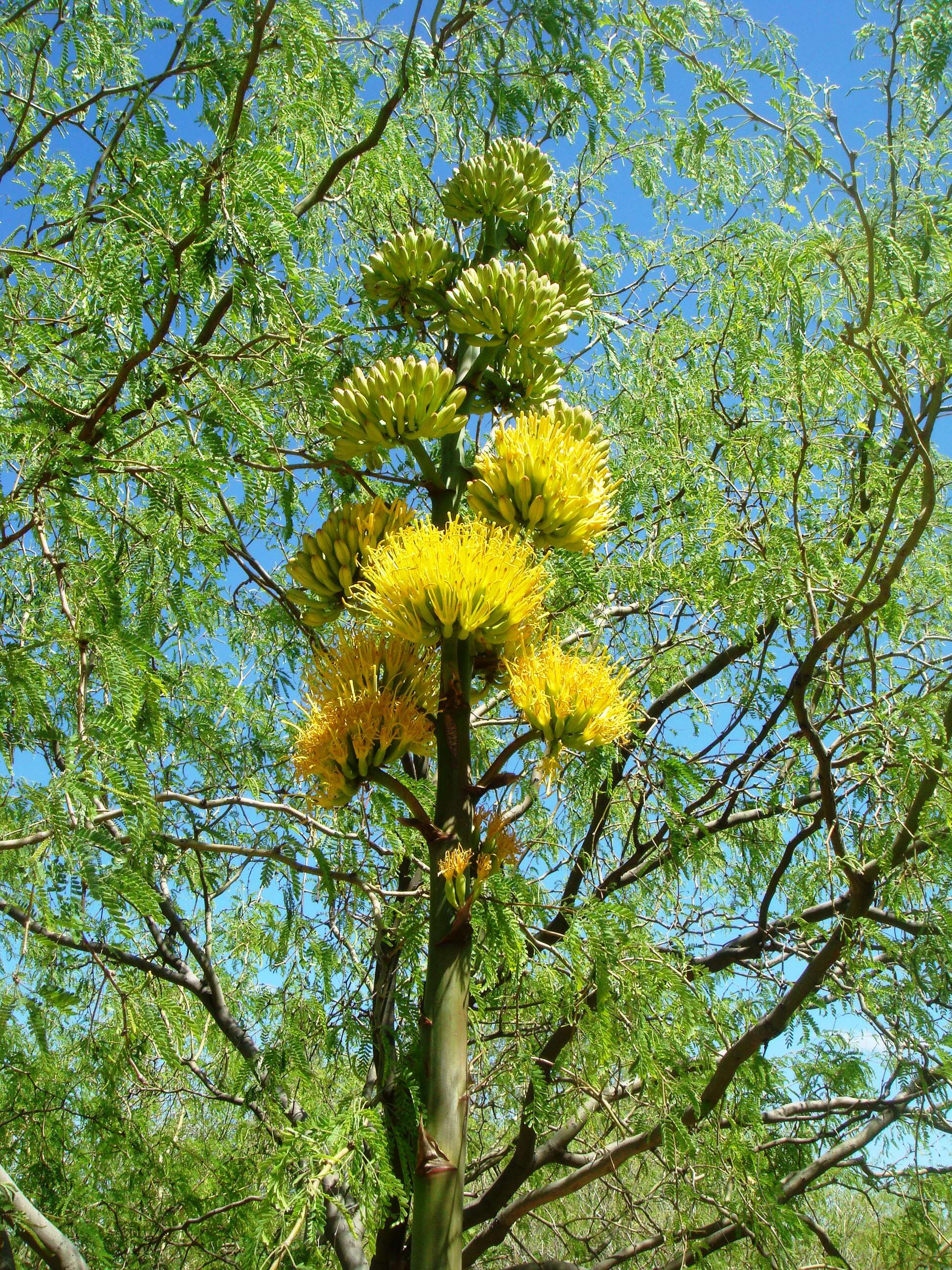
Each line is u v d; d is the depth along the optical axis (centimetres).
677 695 468
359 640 220
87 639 214
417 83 293
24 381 246
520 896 234
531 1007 370
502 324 259
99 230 256
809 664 320
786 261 344
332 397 258
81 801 182
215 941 435
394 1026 355
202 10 314
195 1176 388
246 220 226
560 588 336
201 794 381
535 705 211
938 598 471
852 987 362
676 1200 314
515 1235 495
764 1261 308
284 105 282
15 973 206
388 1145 236
